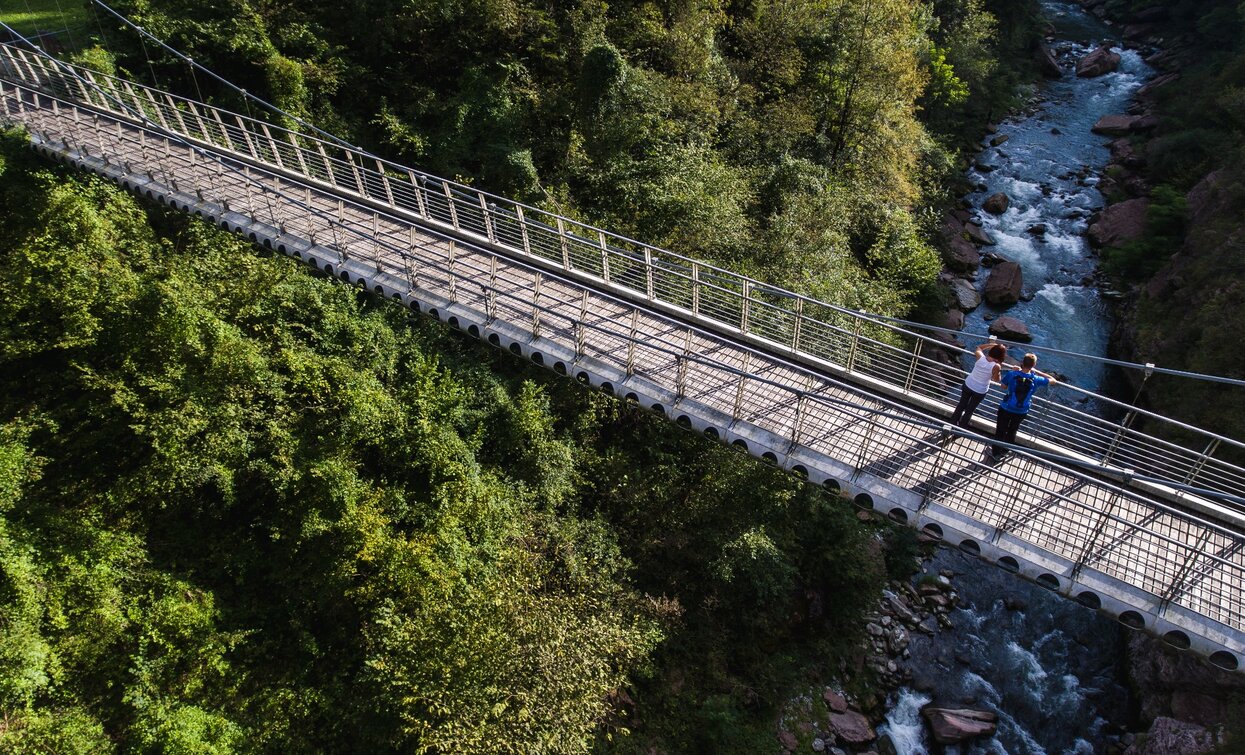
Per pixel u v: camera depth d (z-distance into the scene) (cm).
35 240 2089
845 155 4041
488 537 1991
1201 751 1969
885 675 2347
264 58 3378
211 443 1927
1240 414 2647
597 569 2125
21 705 1551
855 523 2455
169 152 2828
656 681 2092
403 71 3622
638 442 2428
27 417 1916
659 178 3119
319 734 1741
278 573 1916
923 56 4812
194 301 2059
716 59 3800
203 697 1702
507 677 1653
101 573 1742
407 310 2389
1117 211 4075
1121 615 1380
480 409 2258
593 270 2509
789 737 2136
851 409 1828
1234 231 3216
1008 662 2405
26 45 3825
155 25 3559
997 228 4269
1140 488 1623
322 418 2056
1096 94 5534
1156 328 3247
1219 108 4194
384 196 2942
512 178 3097
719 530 2272
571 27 3578
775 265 2953
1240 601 1377
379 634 1794
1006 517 1524
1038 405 2000
